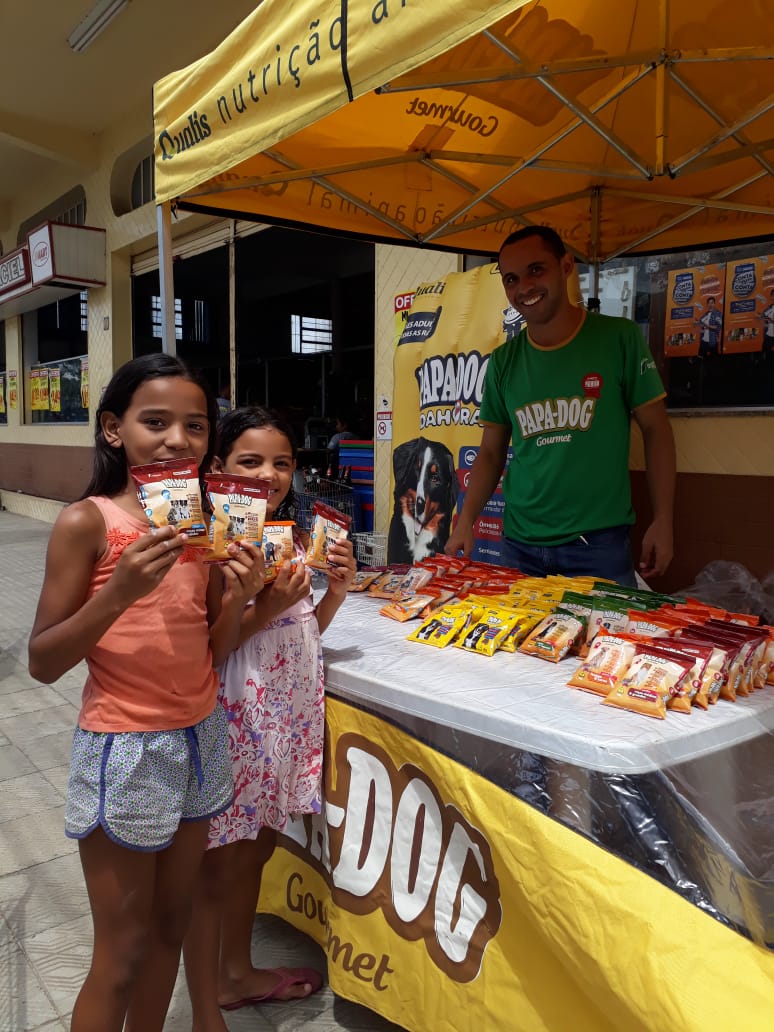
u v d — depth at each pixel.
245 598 1.48
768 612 2.44
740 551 3.68
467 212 3.36
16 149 10.30
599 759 1.27
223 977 1.96
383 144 2.83
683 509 3.87
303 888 2.05
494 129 2.80
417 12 1.42
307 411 12.88
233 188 2.71
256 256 10.30
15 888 2.56
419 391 4.26
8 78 8.13
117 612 1.28
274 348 14.16
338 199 3.18
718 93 2.54
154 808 1.38
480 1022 1.45
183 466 1.33
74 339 11.81
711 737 1.36
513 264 2.54
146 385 1.39
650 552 2.59
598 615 1.81
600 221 3.64
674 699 1.44
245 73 1.99
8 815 3.05
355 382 11.77
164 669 1.41
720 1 2.14
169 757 1.41
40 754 3.63
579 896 1.23
